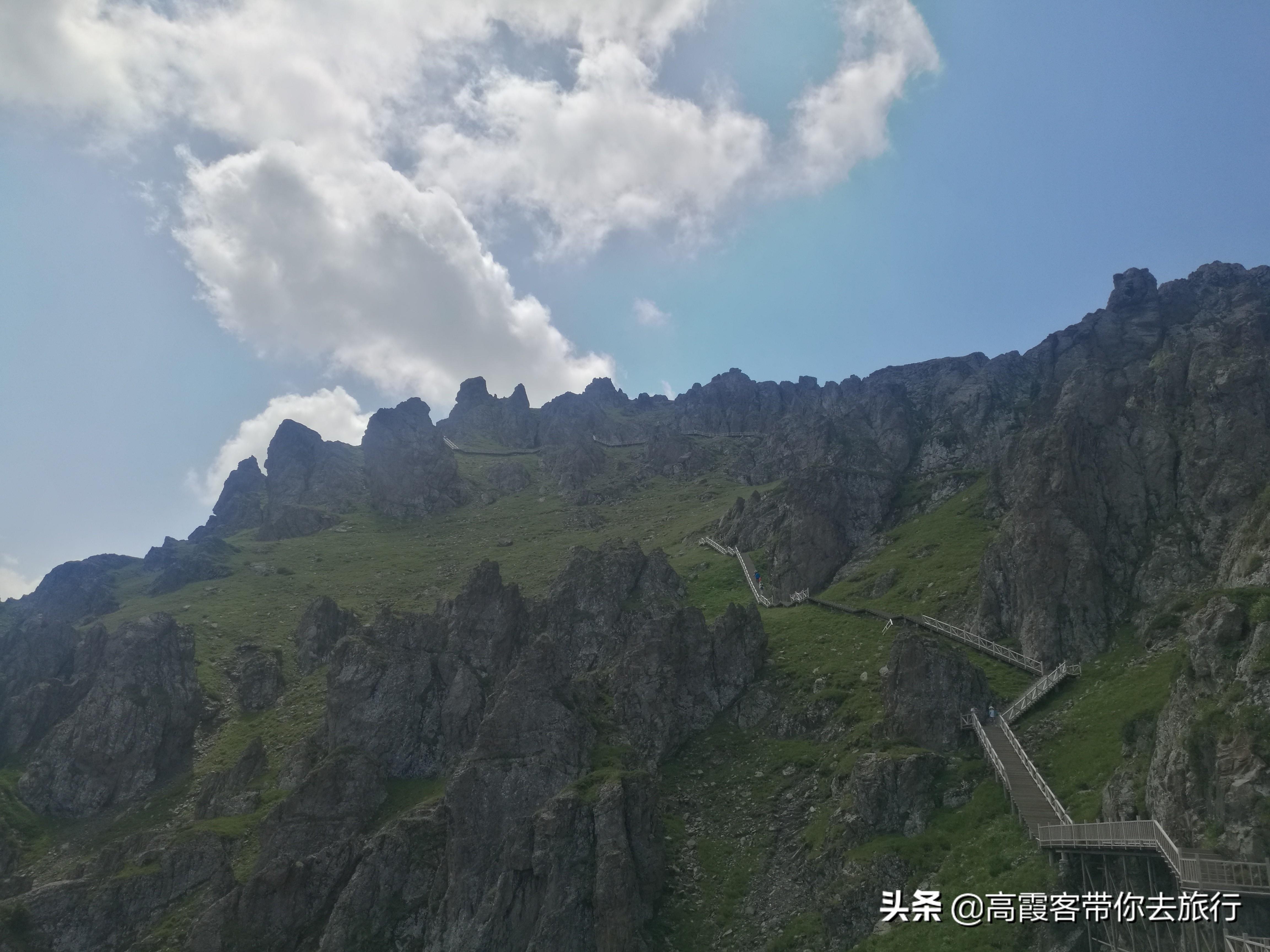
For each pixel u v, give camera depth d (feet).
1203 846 135.03
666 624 280.31
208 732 319.68
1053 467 298.56
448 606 312.29
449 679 279.69
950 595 309.42
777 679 279.28
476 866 207.00
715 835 223.51
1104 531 287.69
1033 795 191.11
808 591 369.71
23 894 243.81
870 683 261.44
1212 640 157.69
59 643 345.92
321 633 371.76
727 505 541.75
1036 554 277.85
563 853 196.75
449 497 638.53
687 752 257.75
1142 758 176.24
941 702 226.99
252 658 361.30
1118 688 225.35
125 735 300.81
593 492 641.81
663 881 203.31
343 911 204.33
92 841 270.05
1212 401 310.24
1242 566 234.38
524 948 188.14
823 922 182.09
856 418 552.00
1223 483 281.33
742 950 187.42
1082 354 465.47
